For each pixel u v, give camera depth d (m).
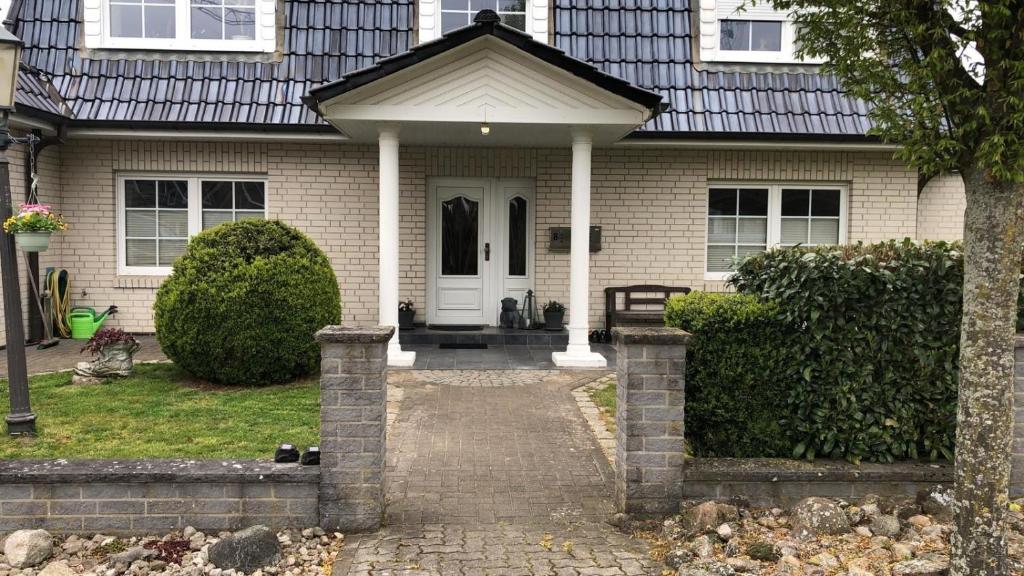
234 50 11.24
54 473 4.42
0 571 4.09
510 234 11.83
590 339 11.33
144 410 6.72
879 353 4.86
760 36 11.73
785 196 11.70
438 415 7.14
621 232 11.42
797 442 4.99
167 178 11.22
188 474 4.47
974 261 3.42
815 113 11.09
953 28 3.45
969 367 3.48
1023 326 4.96
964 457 3.53
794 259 5.00
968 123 3.38
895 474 4.76
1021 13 3.22
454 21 11.66
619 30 11.55
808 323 4.84
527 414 7.22
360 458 4.54
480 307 11.88
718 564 4.01
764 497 4.75
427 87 8.84
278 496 4.54
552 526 4.69
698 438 5.11
